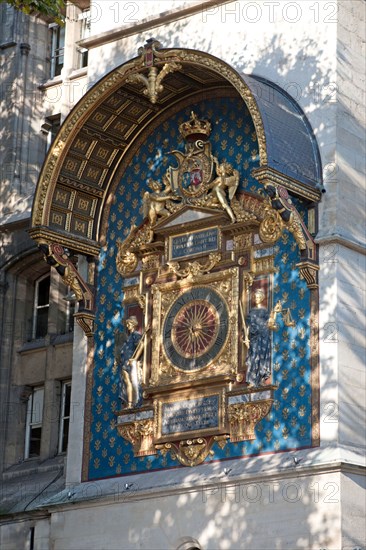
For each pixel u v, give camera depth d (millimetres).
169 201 44281
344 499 38031
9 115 52500
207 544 40219
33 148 52344
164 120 45375
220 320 42219
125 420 43406
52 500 43844
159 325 43500
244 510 39688
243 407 40875
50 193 44438
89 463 44031
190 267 43250
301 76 41906
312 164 40656
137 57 42781
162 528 41312
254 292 41781
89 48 47031
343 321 39812
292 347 40469
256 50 43031
